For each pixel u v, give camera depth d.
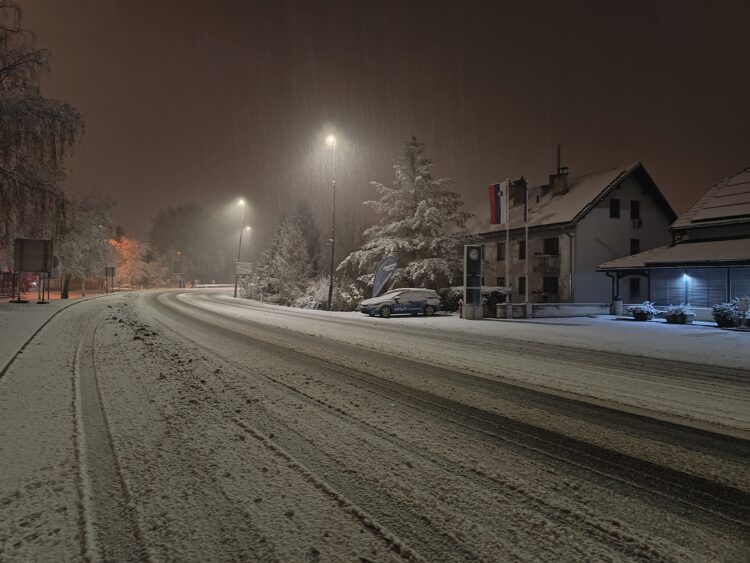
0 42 23.17
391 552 3.20
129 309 27.33
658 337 17.66
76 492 4.01
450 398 7.62
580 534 3.48
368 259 37.09
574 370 10.38
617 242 37.16
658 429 6.15
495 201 29.86
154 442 5.28
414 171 38.62
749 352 13.82
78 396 7.20
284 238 45.31
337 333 17.16
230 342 13.97
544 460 5.00
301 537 3.38
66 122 23.23
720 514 3.83
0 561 3.00
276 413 6.55
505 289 30.58
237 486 4.20
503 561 3.11
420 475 4.53
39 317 20.28
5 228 23.91
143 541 3.29
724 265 24.27
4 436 5.36
